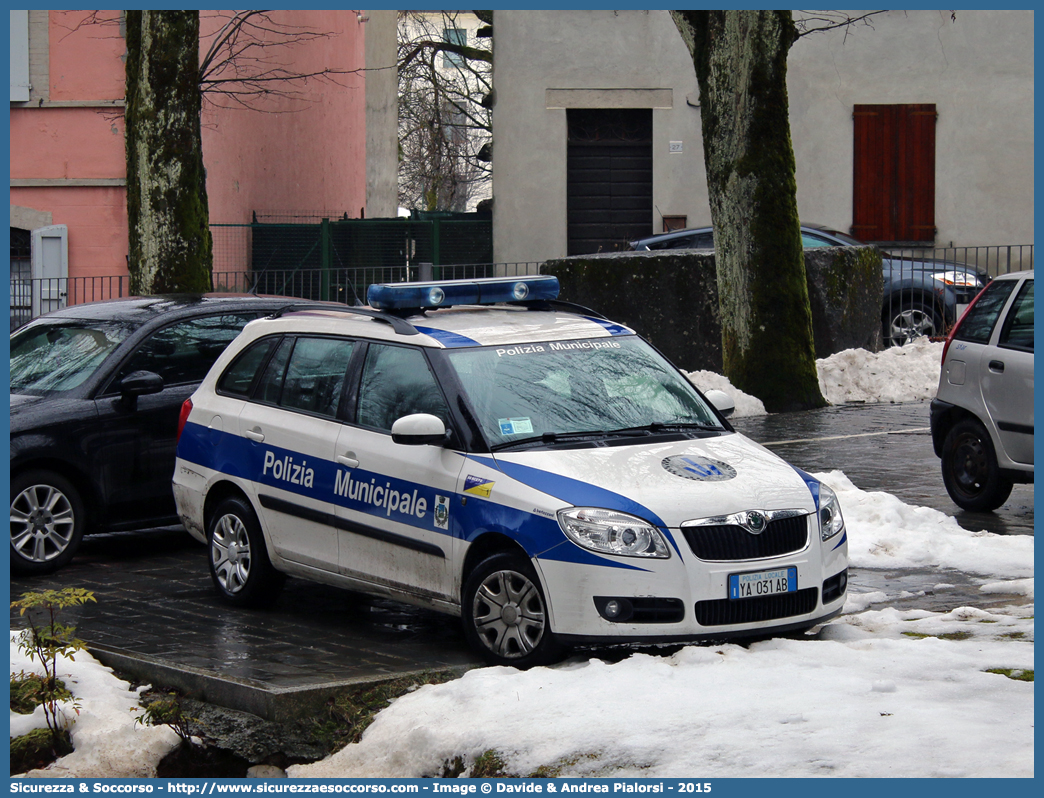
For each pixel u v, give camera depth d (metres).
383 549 9.45
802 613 8.62
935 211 33.91
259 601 10.67
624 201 34.44
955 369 14.01
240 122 34.97
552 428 9.18
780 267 21.88
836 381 23.44
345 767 7.37
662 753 6.73
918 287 26.47
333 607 10.75
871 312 25.36
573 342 10.02
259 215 36.59
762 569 8.41
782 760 6.54
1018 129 33.53
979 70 33.53
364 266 34.69
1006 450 13.35
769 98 21.59
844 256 24.86
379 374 9.86
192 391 12.99
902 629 9.30
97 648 9.34
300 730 7.97
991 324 13.72
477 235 34.91
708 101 21.97
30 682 8.68
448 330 9.83
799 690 7.55
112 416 12.49
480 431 9.02
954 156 33.78
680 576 8.18
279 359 10.77
